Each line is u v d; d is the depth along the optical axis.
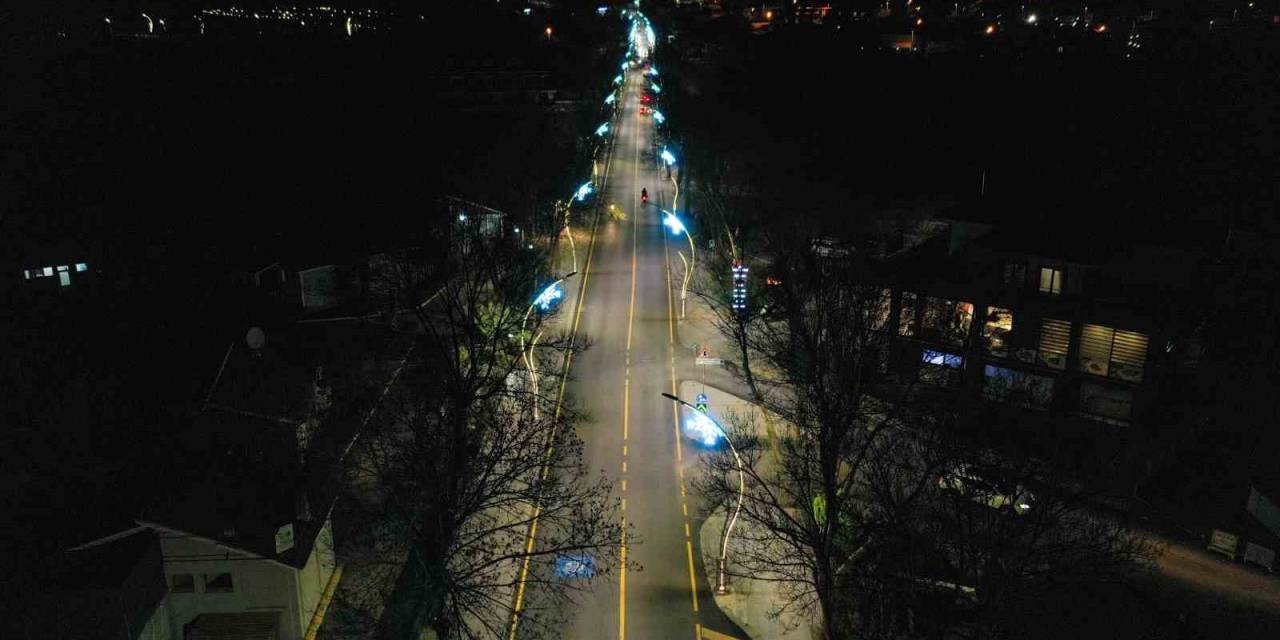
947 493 29.39
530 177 77.88
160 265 55.94
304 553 29.14
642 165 115.06
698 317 64.69
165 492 29.22
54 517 29.86
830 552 29.72
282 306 49.56
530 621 33.38
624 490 42.28
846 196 73.12
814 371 33.31
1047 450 33.25
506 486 40.00
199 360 45.81
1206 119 81.75
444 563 31.05
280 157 77.88
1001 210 48.78
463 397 33.19
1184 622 28.72
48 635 24.97
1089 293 41.41
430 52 125.88
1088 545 26.64
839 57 124.56
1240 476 38.91
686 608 34.28
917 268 46.19
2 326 47.97
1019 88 99.81
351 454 35.88
